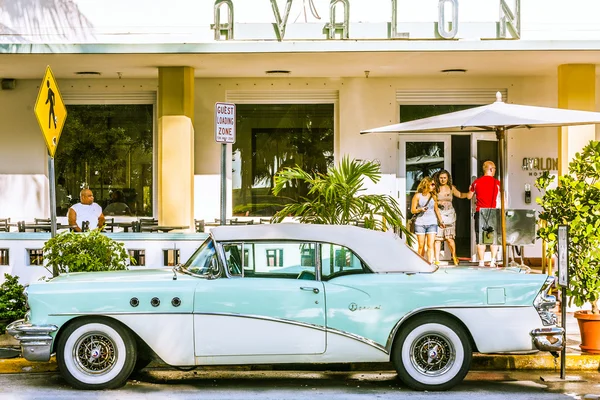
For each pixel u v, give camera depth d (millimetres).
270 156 18750
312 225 9812
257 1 16188
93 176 18859
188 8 16297
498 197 18531
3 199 18828
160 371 10688
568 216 11570
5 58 15766
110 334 9422
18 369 10719
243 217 18641
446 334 9469
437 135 18656
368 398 9234
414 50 15109
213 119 18609
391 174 18578
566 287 10164
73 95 18688
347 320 9336
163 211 16641
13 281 12094
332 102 18656
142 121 18797
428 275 9562
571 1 16219
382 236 9805
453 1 15047
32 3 16328
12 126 18797
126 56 15531
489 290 9414
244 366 10727
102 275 9984
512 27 15086
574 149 16375
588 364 10883
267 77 18453
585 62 16359
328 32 15180
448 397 9281
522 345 9422
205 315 9320
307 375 10539
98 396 9250
